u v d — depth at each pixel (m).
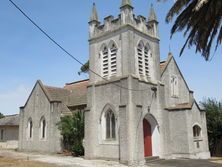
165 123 27.14
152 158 25.39
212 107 31.50
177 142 26.73
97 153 26.11
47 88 35.09
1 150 38.50
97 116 26.73
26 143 35.47
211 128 30.83
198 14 17.00
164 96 28.00
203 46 18.00
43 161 24.80
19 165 21.73
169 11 18.02
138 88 25.12
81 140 29.38
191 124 26.61
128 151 23.03
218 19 16.77
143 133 26.77
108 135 25.86
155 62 28.28
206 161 24.78
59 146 31.30
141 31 27.20
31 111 35.56
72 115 30.75
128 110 23.86
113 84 25.73
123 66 25.22
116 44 26.38
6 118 48.66
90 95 27.50
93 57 28.28
